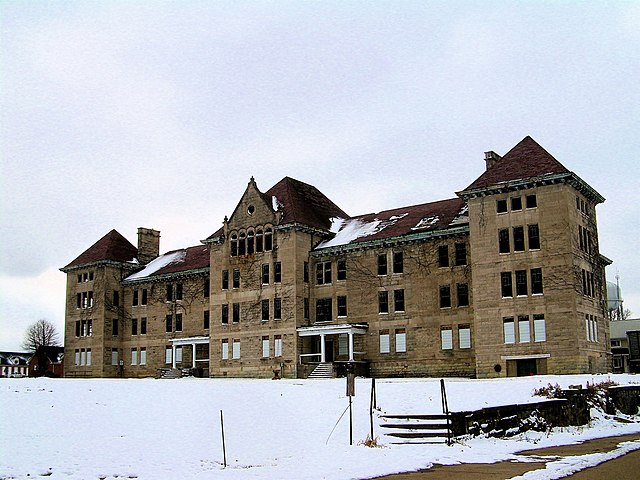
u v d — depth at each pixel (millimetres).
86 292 91312
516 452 24984
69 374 91062
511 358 55094
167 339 84312
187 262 86438
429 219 66625
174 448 25000
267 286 71250
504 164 59094
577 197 57156
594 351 55938
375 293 66562
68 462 21906
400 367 63625
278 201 74250
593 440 28953
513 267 56188
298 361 67812
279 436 27625
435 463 22219
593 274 58562
